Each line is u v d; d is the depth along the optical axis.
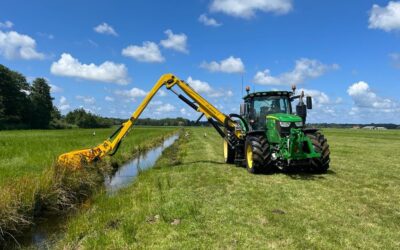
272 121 11.49
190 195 8.84
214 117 14.19
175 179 11.26
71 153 12.29
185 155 19.06
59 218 8.31
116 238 6.13
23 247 6.52
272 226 6.39
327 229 6.18
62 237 6.93
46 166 11.87
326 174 11.20
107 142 12.88
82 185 10.89
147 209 7.75
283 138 10.83
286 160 10.85
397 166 13.03
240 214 7.11
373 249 5.37
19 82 82.56
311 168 11.42
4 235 7.05
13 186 8.38
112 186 11.73
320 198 8.16
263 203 7.85
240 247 5.54
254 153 11.23
